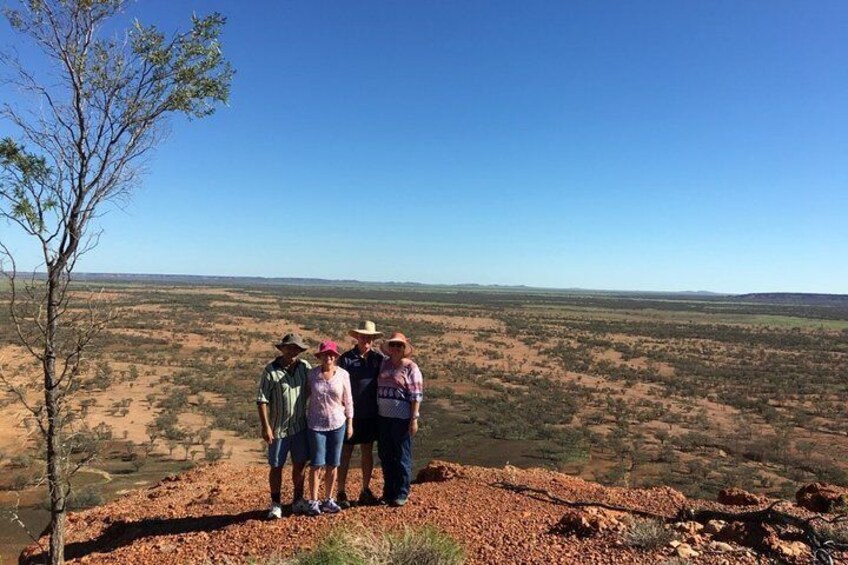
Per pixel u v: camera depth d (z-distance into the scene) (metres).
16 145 4.59
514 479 7.55
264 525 5.62
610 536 5.02
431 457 20.52
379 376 6.22
